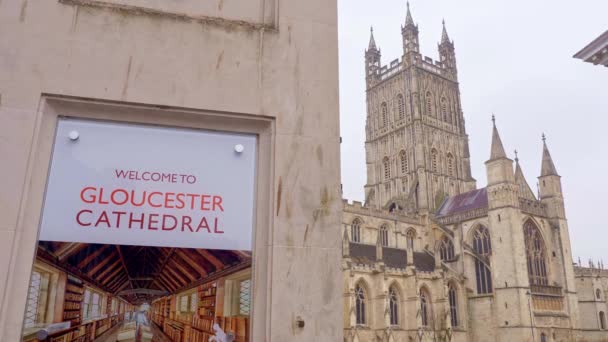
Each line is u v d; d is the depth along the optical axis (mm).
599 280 107562
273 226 7133
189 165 7379
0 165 6484
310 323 6836
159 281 6828
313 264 7086
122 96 7129
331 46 8219
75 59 7117
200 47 7605
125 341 6555
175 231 7078
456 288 81750
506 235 82188
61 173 6895
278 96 7707
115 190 7020
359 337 66750
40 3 7207
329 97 7926
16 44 6965
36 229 6551
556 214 91375
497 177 86062
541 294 81375
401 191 104188
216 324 6879
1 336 5953
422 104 107375
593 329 103250
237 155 7594
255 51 7809
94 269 6664
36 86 6891
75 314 6461
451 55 119500
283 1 8234
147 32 7461
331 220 7348
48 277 6457
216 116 7457
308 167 7500
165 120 7375
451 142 109312
